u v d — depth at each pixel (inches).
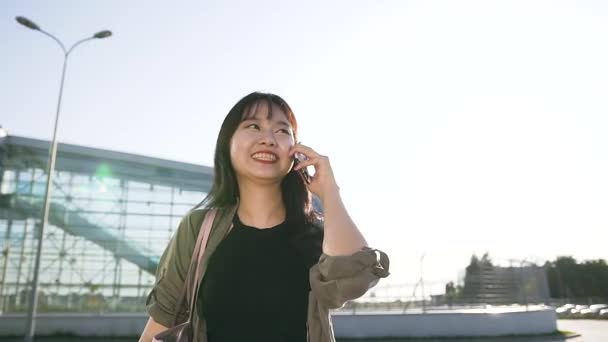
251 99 68.7
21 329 696.4
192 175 960.3
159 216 923.4
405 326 756.6
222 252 62.2
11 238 839.1
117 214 901.8
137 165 925.2
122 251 890.1
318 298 56.4
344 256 53.4
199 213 66.5
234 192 67.1
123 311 830.5
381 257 56.4
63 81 657.0
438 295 847.7
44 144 865.5
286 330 58.6
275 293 59.2
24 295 815.7
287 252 62.5
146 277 891.4
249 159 63.9
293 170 69.4
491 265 860.6
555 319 826.2
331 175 62.1
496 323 778.2
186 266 63.9
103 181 907.4
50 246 853.8
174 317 64.5
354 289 52.7
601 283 2316.7
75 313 779.4
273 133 66.0
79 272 855.7
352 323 748.0
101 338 694.5
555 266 2417.6
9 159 863.7
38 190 872.9
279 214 67.5
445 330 759.7
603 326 1047.0
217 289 59.9
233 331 58.7
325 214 58.6
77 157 890.7
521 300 861.2
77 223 877.8
